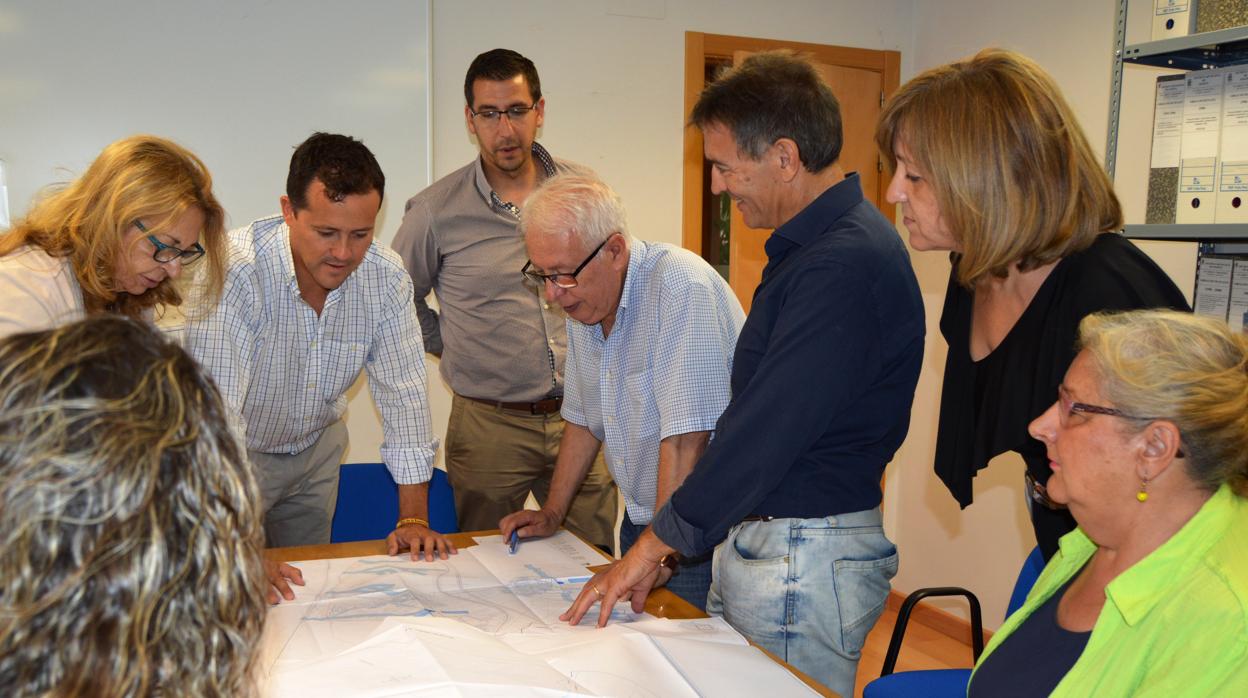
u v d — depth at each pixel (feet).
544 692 3.60
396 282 6.72
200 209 4.84
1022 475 11.11
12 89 8.63
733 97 4.82
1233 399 3.15
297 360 6.56
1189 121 6.73
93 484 1.49
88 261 4.55
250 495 1.77
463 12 10.39
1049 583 4.08
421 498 6.77
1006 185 3.88
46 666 1.49
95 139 8.93
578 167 9.38
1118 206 4.12
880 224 4.76
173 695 1.59
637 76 11.39
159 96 9.11
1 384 1.55
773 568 4.74
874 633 12.41
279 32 9.46
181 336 5.67
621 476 6.17
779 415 4.43
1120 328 3.43
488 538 6.30
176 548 1.58
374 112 9.94
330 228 5.74
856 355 4.49
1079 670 3.43
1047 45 10.92
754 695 3.85
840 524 4.73
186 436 1.61
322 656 4.00
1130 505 3.36
